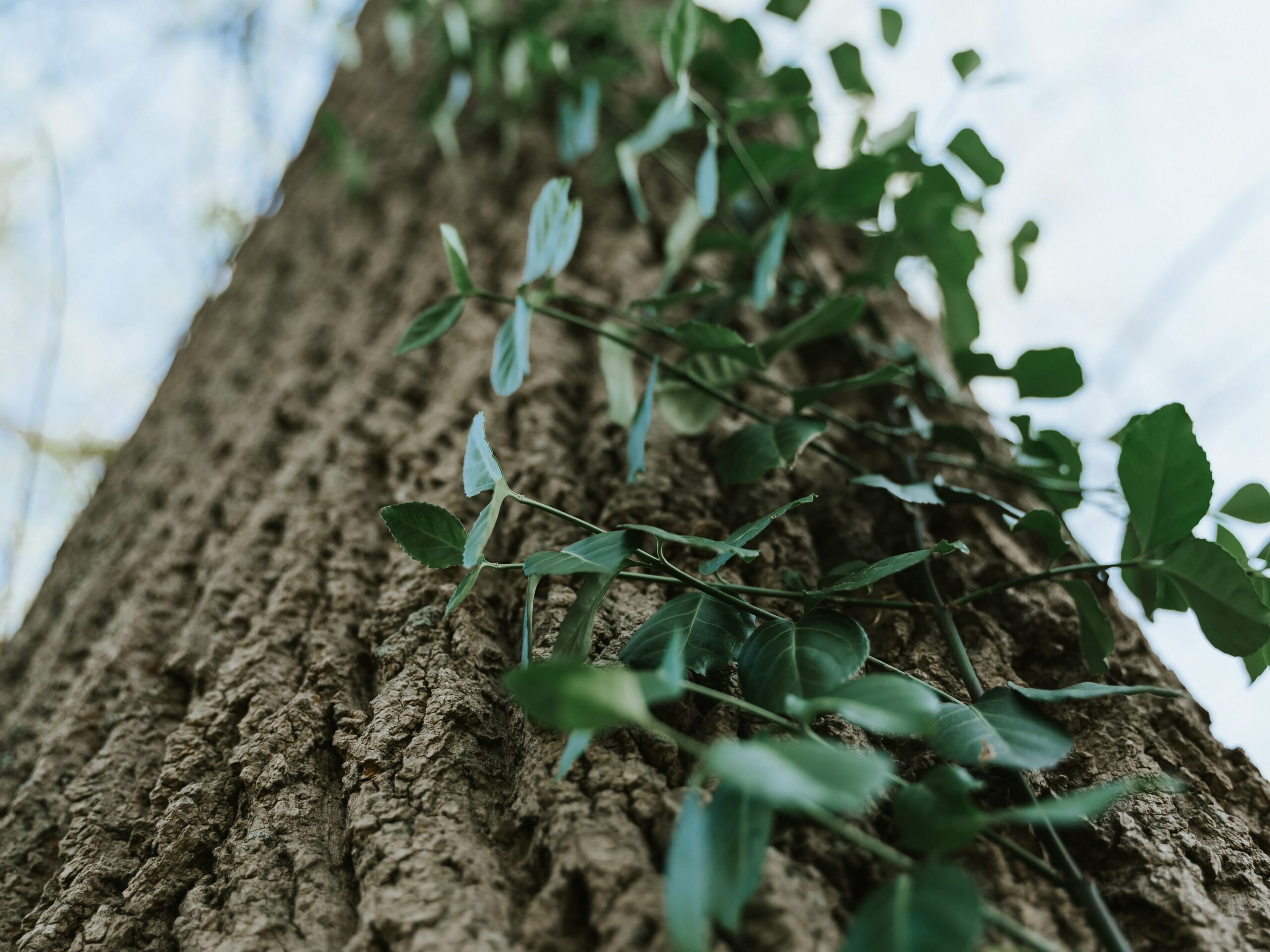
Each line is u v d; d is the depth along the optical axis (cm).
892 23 65
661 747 39
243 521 59
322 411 67
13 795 51
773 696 36
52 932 41
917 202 57
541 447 55
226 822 42
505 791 40
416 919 35
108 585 62
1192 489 40
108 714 50
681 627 40
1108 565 41
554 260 46
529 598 38
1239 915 37
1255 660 43
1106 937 34
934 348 73
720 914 31
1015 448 52
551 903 35
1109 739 42
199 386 90
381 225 98
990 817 33
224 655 50
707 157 56
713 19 67
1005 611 48
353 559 52
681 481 52
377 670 46
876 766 30
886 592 48
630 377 53
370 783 41
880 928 31
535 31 80
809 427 46
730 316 64
